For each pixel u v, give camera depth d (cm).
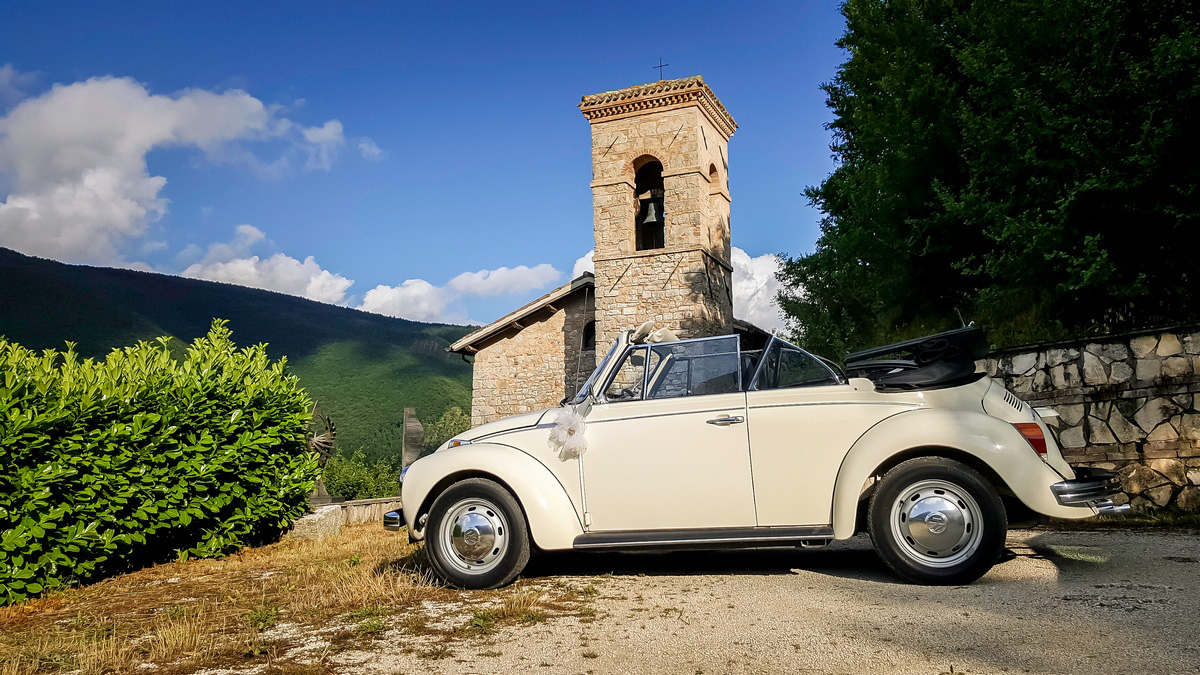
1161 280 834
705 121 2258
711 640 377
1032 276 896
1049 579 470
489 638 398
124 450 669
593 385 562
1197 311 812
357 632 420
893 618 397
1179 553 532
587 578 554
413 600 498
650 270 2158
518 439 554
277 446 866
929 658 330
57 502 617
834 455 503
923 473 476
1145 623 362
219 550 788
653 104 2189
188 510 729
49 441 607
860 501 512
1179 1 857
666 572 567
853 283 1580
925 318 1203
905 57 1155
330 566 675
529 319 2469
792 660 340
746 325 2431
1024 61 928
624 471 530
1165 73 766
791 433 511
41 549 595
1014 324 937
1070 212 846
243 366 859
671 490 523
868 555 601
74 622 499
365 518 1162
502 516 532
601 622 422
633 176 2244
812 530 496
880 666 324
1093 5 852
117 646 418
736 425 520
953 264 1008
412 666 357
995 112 980
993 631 363
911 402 504
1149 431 754
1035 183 870
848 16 1370
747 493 513
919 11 1182
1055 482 466
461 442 570
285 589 575
